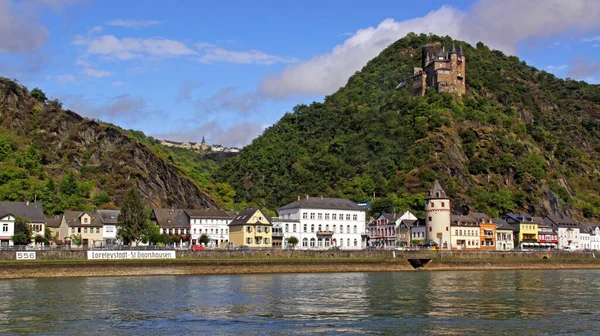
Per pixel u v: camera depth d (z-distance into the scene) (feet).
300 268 521.65
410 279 441.27
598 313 270.67
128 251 479.82
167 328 234.58
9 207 611.47
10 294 327.06
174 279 429.79
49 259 457.27
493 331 230.27
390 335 223.30
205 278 441.68
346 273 511.40
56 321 245.65
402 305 293.23
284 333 226.38
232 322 246.88
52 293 332.39
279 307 285.43
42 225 615.16
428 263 580.30
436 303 300.40
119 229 561.02
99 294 329.52
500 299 317.22
